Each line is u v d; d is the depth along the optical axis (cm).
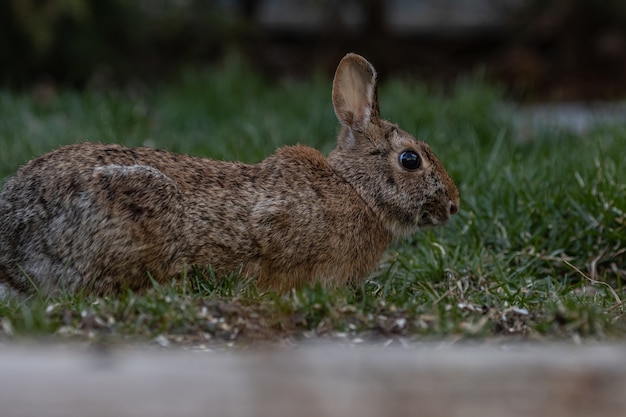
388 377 545
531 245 1191
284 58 2730
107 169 928
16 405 520
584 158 1395
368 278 1061
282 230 980
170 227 943
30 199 938
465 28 2792
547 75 2603
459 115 1703
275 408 524
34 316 790
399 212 1038
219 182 981
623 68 2581
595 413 524
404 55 2731
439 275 1095
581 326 807
